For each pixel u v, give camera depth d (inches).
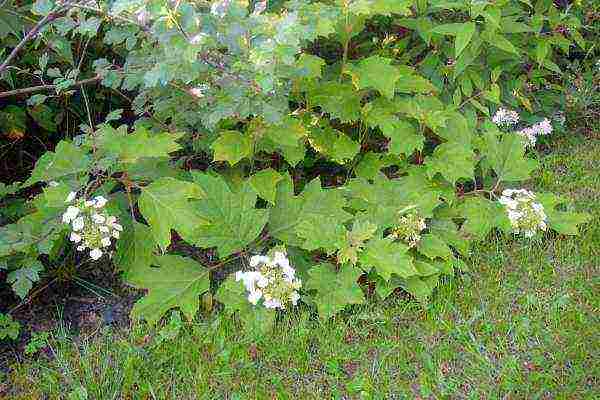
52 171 103.7
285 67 100.5
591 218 130.0
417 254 121.5
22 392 98.8
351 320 110.6
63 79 109.8
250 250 118.6
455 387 101.0
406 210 118.6
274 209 120.3
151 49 106.4
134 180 114.9
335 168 144.7
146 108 119.3
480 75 151.7
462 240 124.1
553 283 121.0
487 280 120.9
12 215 115.8
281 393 98.9
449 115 133.7
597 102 170.1
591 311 114.3
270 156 135.5
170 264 111.4
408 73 137.6
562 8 175.3
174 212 102.7
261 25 90.0
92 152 115.6
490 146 137.5
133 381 99.4
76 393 95.9
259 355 104.9
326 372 103.4
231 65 99.3
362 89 134.7
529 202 124.3
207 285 110.4
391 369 104.3
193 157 131.1
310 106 127.6
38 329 109.3
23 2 124.7
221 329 106.9
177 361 103.1
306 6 112.7
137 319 107.9
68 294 116.8
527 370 104.2
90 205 100.3
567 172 154.3
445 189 131.6
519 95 155.1
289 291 104.6
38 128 143.6
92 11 101.6
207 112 108.3
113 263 118.0
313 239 111.7
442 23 150.8
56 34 114.3
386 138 148.4
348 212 126.1
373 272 116.7
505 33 146.8
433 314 112.2
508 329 110.7
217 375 101.3
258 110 100.4
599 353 105.3
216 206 112.9
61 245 112.0
